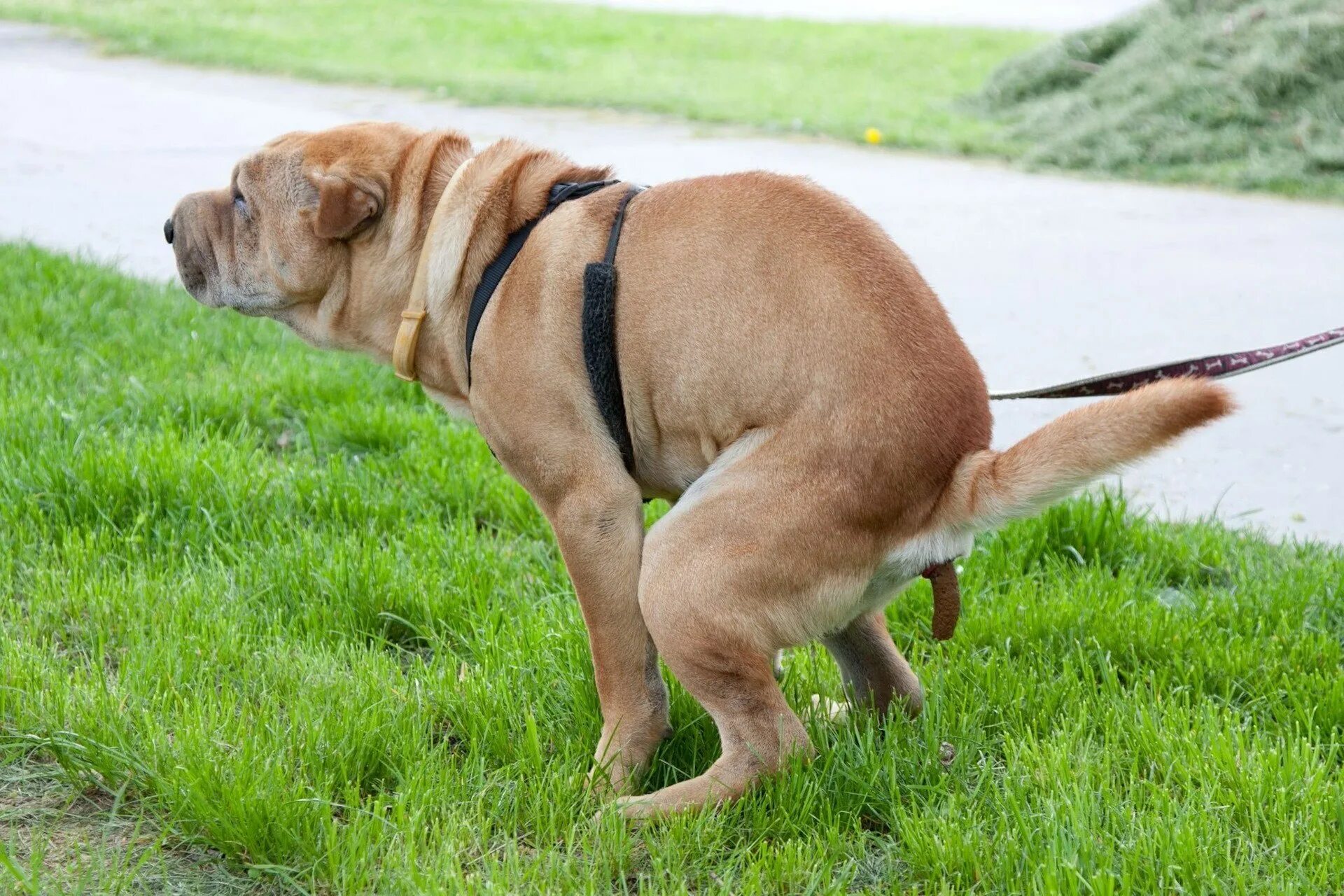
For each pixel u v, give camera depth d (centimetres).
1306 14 1480
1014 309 912
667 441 381
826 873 347
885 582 369
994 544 534
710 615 357
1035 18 2820
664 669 441
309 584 491
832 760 384
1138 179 1351
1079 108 1536
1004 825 355
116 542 517
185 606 464
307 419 662
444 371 409
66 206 1130
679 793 370
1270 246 1084
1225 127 1408
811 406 354
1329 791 365
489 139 1439
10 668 415
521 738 400
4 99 1619
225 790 354
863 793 377
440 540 527
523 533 565
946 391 359
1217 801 367
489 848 361
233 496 552
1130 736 399
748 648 360
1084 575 512
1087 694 425
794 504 353
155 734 383
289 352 762
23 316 773
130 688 409
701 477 368
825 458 352
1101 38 1666
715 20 2716
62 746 378
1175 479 652
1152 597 505
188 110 1588
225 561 520
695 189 383
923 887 346
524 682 430
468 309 393
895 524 359
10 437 592
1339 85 1395
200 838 353
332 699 411
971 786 388
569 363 376
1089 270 1012
